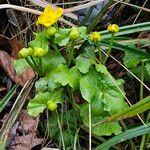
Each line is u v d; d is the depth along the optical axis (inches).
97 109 8.4
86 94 8.3
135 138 9.3
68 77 8.3
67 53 9.3
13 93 9.2
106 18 11.5
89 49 9.2
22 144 9.1
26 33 10.6
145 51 9.9
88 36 9.3
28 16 10.6
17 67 8.9
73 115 9.2
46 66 8.7
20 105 9.1
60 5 11.2
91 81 8.5
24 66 8.9
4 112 9.7
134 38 10.4
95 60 9.2
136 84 10.3
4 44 10.8
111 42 8.8
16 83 9.6
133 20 11.4
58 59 8.8
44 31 8.9
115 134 8.5
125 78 10.4
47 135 9.3
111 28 8.4
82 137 9.2
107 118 8.1
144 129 7.9
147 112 9.6
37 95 8.5
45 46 8.6
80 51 9.3
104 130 8.4
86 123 8.5
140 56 9.4
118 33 9.4
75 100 9.6
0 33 10.8
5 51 10.7
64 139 9.0
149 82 10.1
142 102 7.3
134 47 9.7
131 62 9.4
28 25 10.4
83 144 9.3
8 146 9.0
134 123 9.6
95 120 8.5
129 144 9.1
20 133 9.3
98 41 8.5
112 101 8.4
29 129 9.3
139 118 8.9
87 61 8.6
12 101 9.8
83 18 11.6
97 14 10.8
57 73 8.4
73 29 8.2
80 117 9.0
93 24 10.2
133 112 7.5
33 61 8.5
